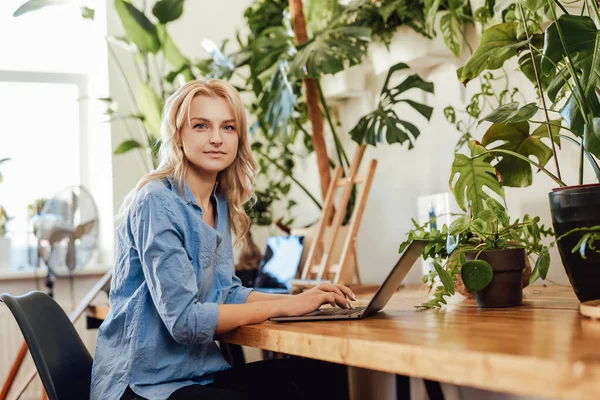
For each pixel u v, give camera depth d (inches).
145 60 136.6
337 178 112.7
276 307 57.6
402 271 55.6
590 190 52.6
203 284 61.0
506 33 64.6
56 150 165.8
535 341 36.3
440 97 107.7
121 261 61.2
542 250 58.1
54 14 165.5
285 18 131.6
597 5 59.6
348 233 104.9
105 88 156.9
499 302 58.6
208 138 62.9
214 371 60.0
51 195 164.1
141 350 57.3
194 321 54.5
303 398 66.4
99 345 61.0
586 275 53.2
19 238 159.9
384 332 44.3
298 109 128.3
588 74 54.7
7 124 162.9
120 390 57.1
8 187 160.7
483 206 63.6
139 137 154.8
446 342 37.5
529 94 89.4
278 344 49.9
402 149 117.1
